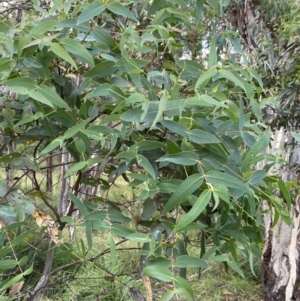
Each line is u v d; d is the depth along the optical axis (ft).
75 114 2.22
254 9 7.34
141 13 2.46
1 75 1.74
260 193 2.01
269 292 7.99
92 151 2.33
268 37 6.83
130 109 1.89
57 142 1.78
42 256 4.88
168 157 1.69
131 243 8.83
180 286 1.48
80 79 2.64
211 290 8.62
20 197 1.93
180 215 2.20
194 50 3.20
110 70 2.07
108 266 7.20
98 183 2.66
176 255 1.95
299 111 5.33
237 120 2.00
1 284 1.76
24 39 1.69
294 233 7.45
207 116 2.18
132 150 1.91
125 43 2.10
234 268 1.92
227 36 3.10
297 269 7.56
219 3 2.56
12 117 1.98
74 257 2.64
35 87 1.68
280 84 5.59
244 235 2.06
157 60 2.81
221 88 2.40
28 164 2.14
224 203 2.00
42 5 2.89
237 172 1.83
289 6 6.52
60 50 1.65
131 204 2.94
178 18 2.43
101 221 1.91
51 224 2.20
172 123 1.76
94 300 6.35
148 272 1.49
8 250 1.81
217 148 1.80
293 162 6.60
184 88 2.41
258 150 1.83
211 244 2.59
